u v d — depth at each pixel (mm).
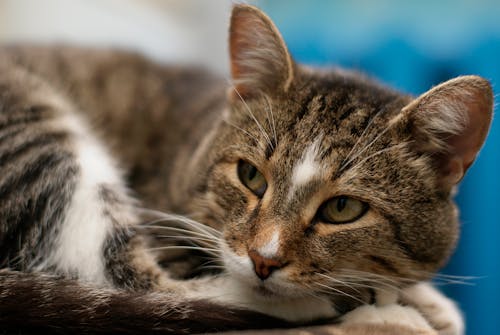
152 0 626
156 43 591
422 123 371
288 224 362
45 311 343
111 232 394
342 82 408
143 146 485
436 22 596
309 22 631
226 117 410
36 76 465
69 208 393
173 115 490
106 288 364
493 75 555
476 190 568
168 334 348
